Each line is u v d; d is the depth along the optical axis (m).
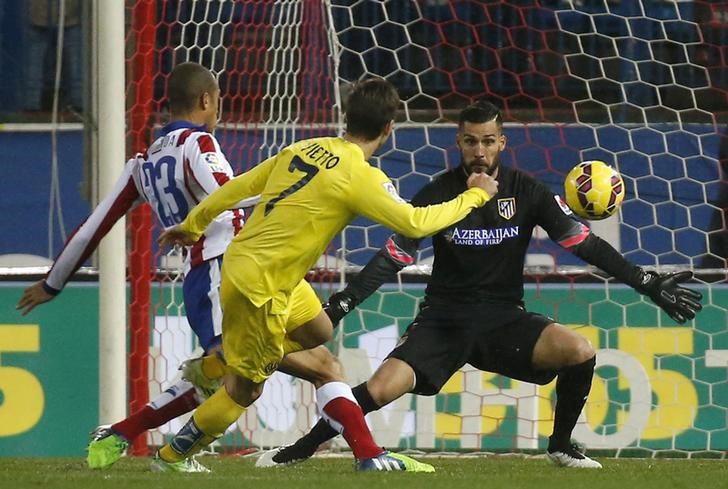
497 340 18.97
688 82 30.48
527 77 30.48
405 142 28.12
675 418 24.72
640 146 28.42
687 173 28.31
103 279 22.41
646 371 24.80
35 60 28.09
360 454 17.36
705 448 24.59
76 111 27.89
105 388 22.38
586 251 18.53
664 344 24.78
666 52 30.69
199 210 16.30
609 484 15.83
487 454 24.50
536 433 24.78
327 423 19.03
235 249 16.02
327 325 17.25
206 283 17.59
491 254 19.09
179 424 24.47
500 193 19.06
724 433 24.61
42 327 24.84
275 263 15.75
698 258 27.91
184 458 17.22
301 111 27.36
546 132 28.55
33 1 28.16
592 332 24.92
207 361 16.78
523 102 30.33
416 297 25.34
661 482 16.27
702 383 24.72
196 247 17.70
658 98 29.05
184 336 24.92
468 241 19.00
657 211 28.14
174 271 25.00
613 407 24.78
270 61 27.97
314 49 27.47
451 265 19.22
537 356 18.73
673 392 24.75
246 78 28.09
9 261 27.28
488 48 30.47
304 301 16.95
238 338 16.03
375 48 29.61
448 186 19.22
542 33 30.12
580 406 19.17
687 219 28.05
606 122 30.14
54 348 24.81
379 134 16.44
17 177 27.72
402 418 24.86
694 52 30.62
